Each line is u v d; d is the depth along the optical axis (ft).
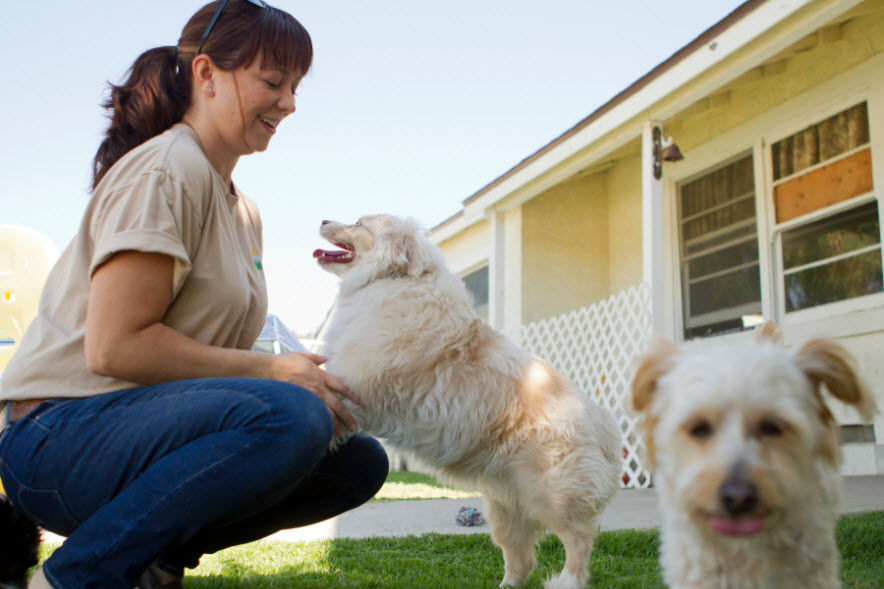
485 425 10.36
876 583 8.27
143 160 6.49
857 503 14.01
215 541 7.91
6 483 6.34
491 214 30.83
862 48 20.06
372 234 11.91
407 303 11.05
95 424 6.15
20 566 7.28
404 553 12.12
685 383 5.36
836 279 20.79
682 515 5.66
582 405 10.54
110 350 6.02
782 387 5.11
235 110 7.23
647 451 6.08
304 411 6.27
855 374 5.28
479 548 12.43
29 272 17.12
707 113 25.32
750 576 5.53
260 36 7.10
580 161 24.48
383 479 8.99
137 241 6.01
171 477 5.92
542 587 9.98
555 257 29.86
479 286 36.78
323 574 10.12
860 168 20.18
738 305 24.17
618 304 22.80
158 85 7.23
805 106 21.75
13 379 6.37
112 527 5.81
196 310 6.70
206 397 6.17
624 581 9.33
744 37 17.33
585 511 9.92
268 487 6.18
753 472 4.78
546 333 27.20
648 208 21.27
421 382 10.64
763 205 23.03
